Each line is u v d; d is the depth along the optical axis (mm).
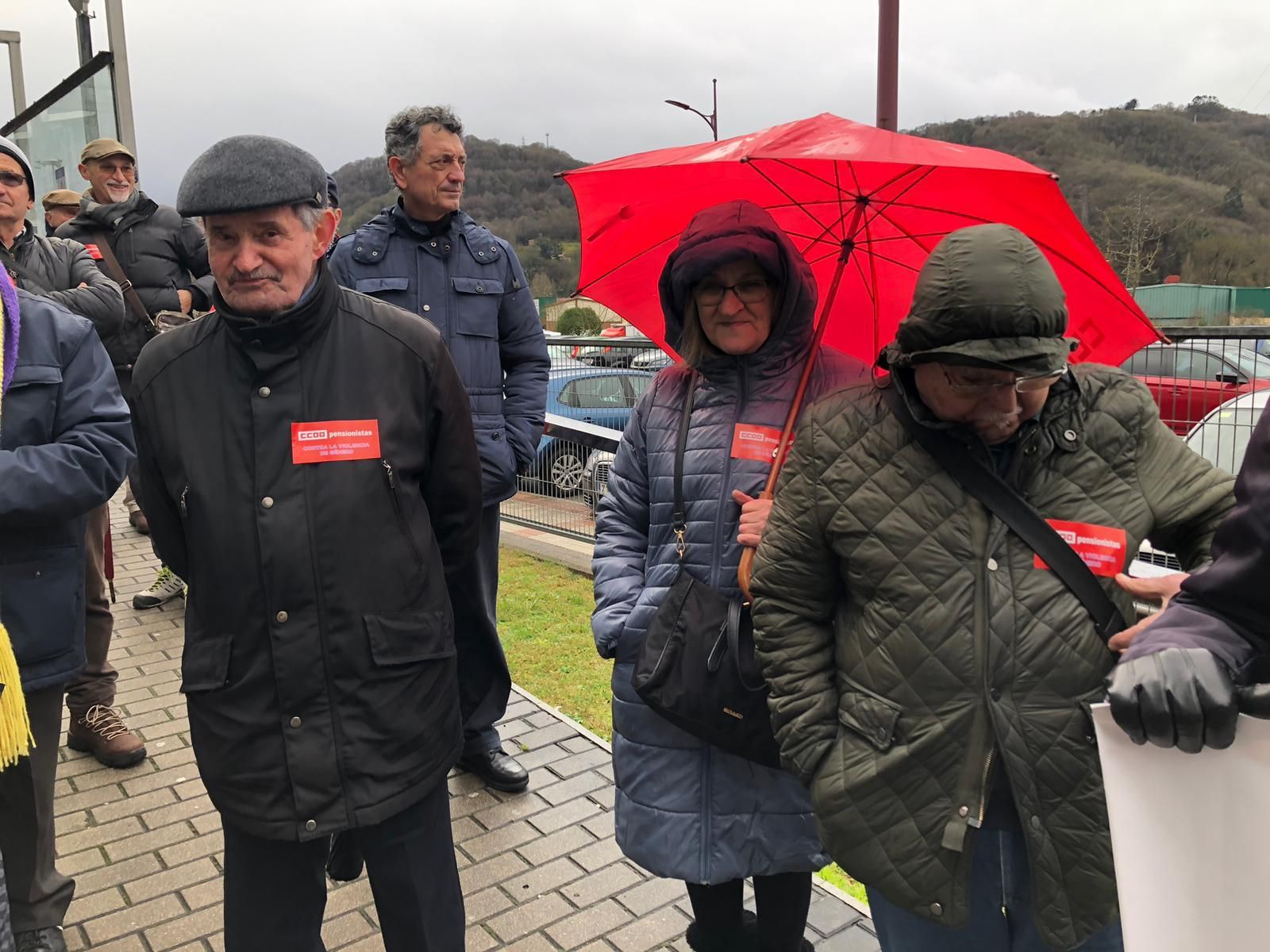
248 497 1724
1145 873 1170
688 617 1858
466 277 3088
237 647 1744
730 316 1887
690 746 1944
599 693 4371
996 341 1283
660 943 2508
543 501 7551
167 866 2883
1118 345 1854
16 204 2986
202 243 5449
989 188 1777
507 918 2613
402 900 1911
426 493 1985
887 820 1503
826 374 1953
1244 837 1123
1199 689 1081
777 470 1852
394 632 1787
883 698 1499
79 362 2225
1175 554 1507
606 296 2359
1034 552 1425
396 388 1820
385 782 1783
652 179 2139
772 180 2041
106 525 3615
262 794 1744
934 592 1456
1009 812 1471
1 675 1903
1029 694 1417
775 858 1919
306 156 1720
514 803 3223
